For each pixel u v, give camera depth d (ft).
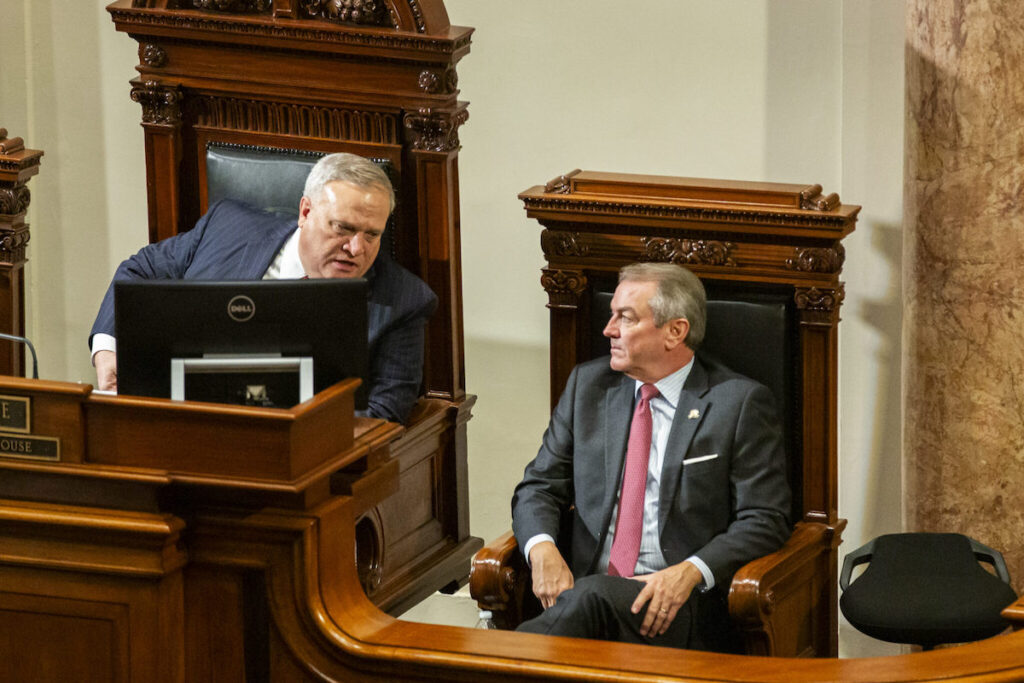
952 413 44.60
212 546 30.73
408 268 46.11
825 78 48.62
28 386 29.99
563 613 38.19
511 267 53.52
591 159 51.93
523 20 51.62
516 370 54.29
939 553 40.50
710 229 41.55
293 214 45.80
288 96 46.03
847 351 49.52
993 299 43.52
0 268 47.96
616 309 40.57
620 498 41.09
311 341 34.22
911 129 44.29
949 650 30.14
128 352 33.78
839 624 51.80
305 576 30.35
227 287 33.68
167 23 46.37
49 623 30.94
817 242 40.65
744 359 41.65
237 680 31.19
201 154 47.57
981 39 42.27
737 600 37.93
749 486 40.01
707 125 50.34
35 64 56.54
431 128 44.60
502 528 55.57
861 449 49.96
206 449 29.76
